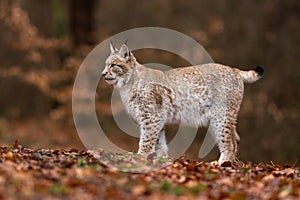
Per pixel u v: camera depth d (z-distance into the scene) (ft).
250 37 67.41
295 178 26.40
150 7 75.56
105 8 78.02
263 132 61.98
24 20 63.67
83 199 20.83
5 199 20.20
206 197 22.16
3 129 67.41
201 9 71.26
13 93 77.97
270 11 67.82
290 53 65.77
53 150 30.35
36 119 74.08
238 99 33.88
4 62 74.08
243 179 25.54
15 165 24.79
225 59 67.05
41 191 21.34
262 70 34.53
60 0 69.36
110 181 23.38
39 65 71.05
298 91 63.98
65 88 64.34
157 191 22.43
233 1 69.41
